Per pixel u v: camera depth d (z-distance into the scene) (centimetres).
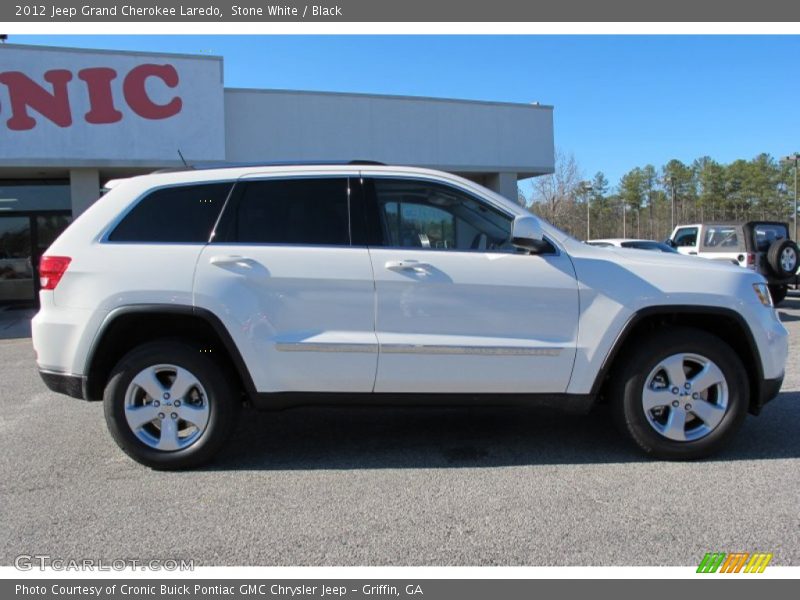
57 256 406
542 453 439
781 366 423
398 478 396
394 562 296
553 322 408
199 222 411
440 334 404
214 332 409
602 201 7881
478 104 1608
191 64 1328
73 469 414
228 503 359
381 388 407
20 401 602
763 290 423
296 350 399
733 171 7606
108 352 412
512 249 417
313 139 1484
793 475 391
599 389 414
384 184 423
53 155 1267
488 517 339
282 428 503
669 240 1591
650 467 409
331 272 399
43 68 1248
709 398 421
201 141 1345
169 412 407
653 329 428
